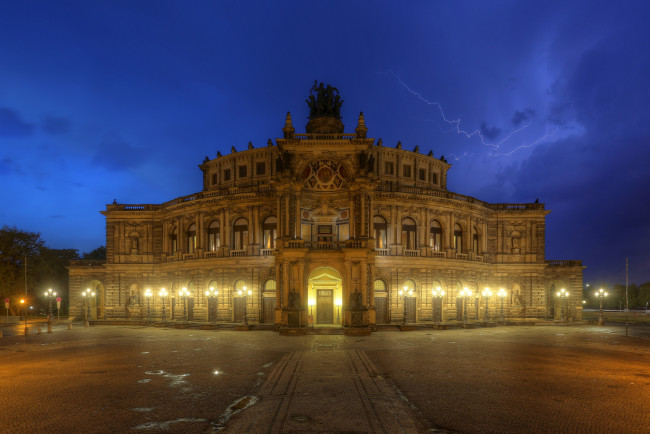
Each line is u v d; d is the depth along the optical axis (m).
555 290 77.19
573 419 19.28
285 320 55.25
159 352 38.12
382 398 22.11
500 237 76.25
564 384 25.70
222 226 67.50
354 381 25.91
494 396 22.81
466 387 24.66
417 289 65.62
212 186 77.44
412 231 67.81
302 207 60.56
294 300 54.19
